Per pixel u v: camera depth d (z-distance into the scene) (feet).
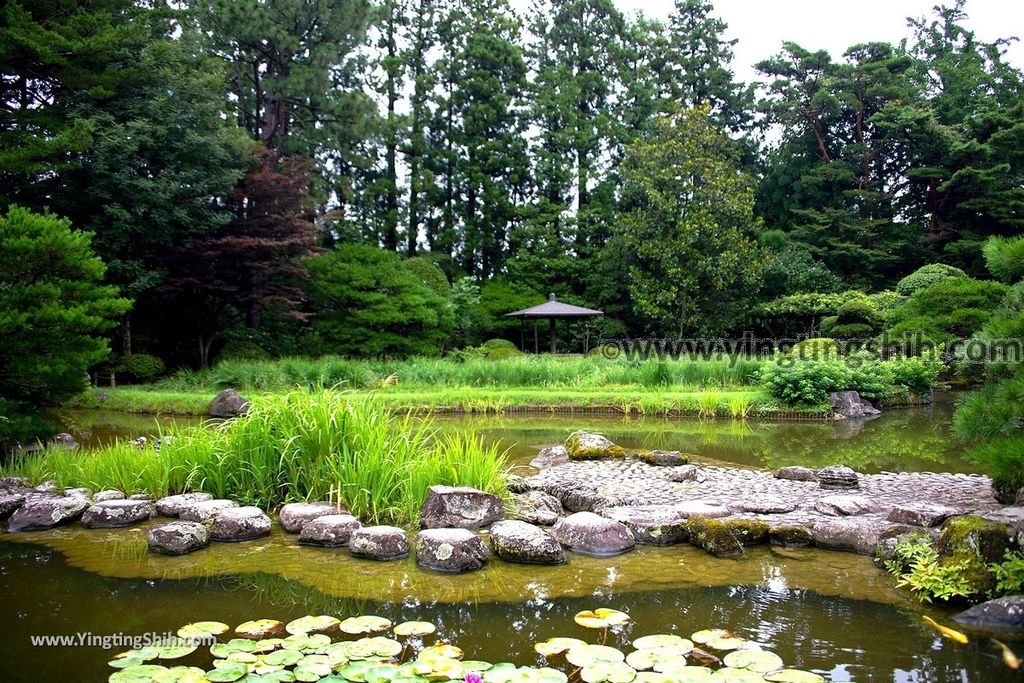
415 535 17.48
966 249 87.51
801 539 16.66
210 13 72.49
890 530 15.57
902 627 11.80
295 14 75.25
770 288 86.84
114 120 51.93
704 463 27.89
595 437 29.91
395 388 52.21
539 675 9.57
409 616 12.34
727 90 108.47
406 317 67.92
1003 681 9.80
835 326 70.54
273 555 15.96
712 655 10.53
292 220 62.95
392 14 100.48
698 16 108.78
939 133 89.92
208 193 58.03
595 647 10.71
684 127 79.92
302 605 12.86
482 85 97.09
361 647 10.63
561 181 98.99
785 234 96.53
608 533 16.49
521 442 34.19
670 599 13.23
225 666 9.87
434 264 86.53
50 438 27.12
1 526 18.52
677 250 76.18
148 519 18.90
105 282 53.26
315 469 19.75
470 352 72.02
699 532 16.72
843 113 102.47
